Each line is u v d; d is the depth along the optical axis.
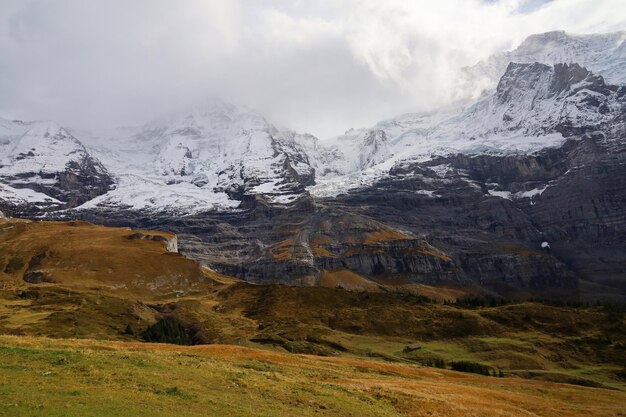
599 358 176.75
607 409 85.62
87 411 37.03
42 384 42.91
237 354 86.75
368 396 60.47
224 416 41.44
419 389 73.56
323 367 86.75
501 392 85.75
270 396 51.72
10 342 64.50
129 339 175.00
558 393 99.31
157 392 45.31
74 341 76.00
